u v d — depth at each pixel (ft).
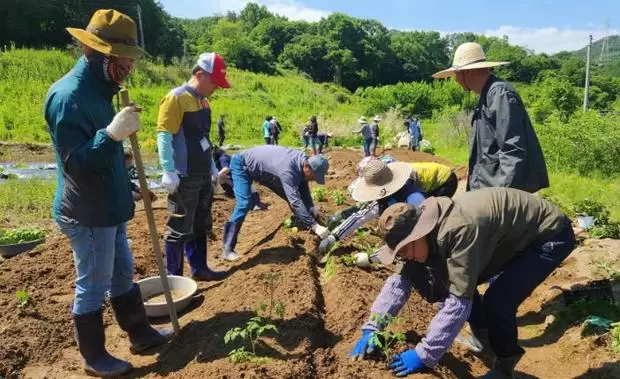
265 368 12.12
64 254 21.80
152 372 13.20
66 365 14.03
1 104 90.17
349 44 300.20
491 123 15.10
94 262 12.62
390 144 88.43
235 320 14.61
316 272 19.33
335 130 104.73
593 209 27.09
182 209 18.20
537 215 11.93
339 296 16.62
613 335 14.48
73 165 11.55
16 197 34.83
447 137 97.55
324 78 286.05
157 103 106.73
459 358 14.01
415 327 14.74
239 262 20.89
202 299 17.74
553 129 62.08
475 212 11.05
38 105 91.91
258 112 121.90
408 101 201.67
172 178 17.15
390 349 12.45
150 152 75.97
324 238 19.92
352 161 57.36
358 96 219.82
